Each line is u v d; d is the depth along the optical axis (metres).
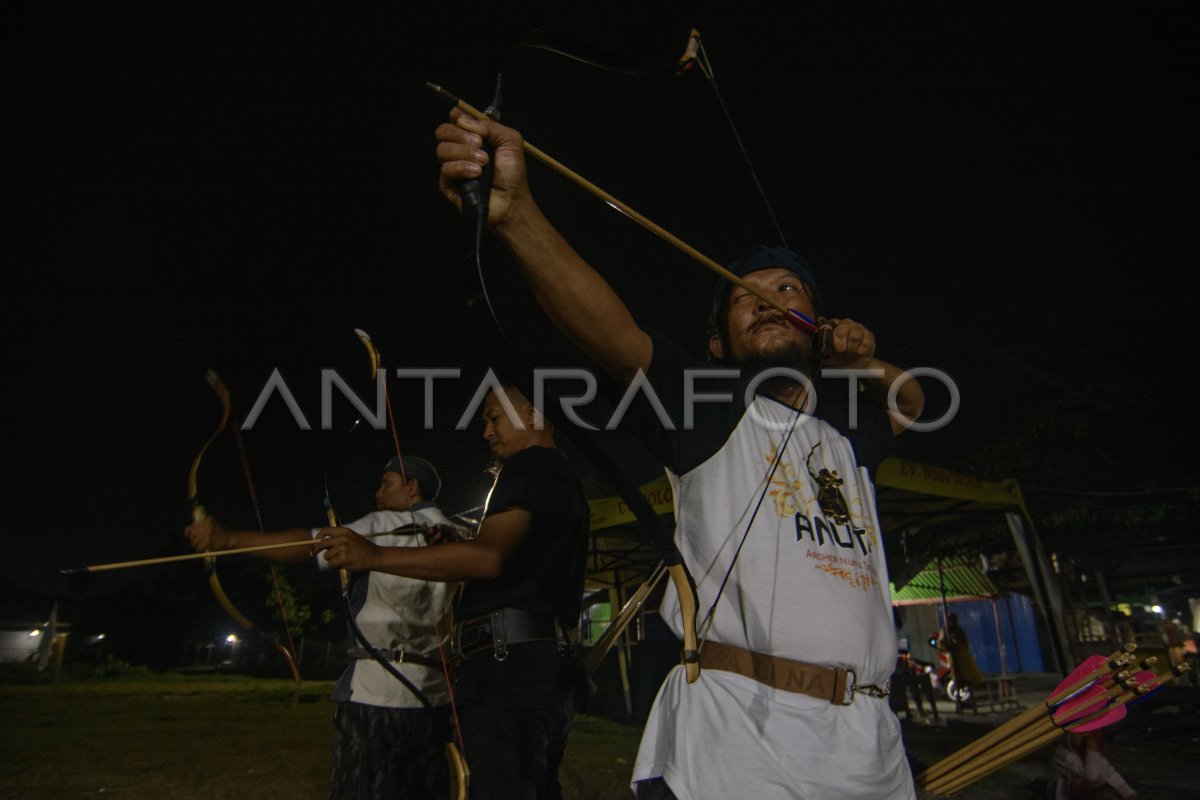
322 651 31.00
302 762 6.08
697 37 1.99
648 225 1.45
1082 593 12.91
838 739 1.43
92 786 5.09
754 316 1.74
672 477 1.65
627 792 4.91
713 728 1.43
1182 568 12.95
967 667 11.21
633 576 11.54
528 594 2.47
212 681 24.56
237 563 2.80
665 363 1.53
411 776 2.82
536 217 1.32
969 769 1.72
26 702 13.78
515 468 2.61
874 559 1.65
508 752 2.31
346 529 2.34
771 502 1.54
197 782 5.19
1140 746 7.04
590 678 2.44
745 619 1.48
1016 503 9.52
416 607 2.89
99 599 29.30
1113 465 11.33
